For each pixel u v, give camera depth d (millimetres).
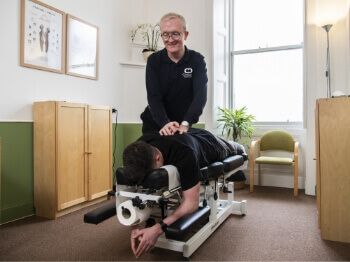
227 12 4254
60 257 1749
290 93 4051
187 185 1353
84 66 3170
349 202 1948
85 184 2779
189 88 1783
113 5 3600
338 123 1970
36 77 2654
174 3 4031
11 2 2436
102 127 2992
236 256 1760
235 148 2342
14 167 2469
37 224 2346
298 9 3994
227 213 2430
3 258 1735
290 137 3754
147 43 3967
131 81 3793
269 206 2891
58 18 2855
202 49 3914
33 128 2598
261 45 4215
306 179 3398
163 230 1282
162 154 1366
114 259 1718
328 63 3221
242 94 4340
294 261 1696
